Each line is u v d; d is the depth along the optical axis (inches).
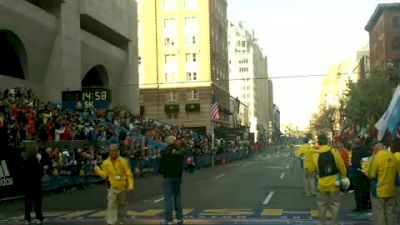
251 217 526.9
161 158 469.1
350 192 771.4
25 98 1296.8
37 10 1558.8
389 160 376.5
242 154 3021.7
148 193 852.0
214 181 1115.3
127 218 526.3
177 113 3383.4
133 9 2472.9
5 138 778.2
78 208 650.8
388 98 2128.4
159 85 3422.7
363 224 471.8
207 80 3380.9
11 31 1440.7
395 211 419.5
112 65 2255.2
